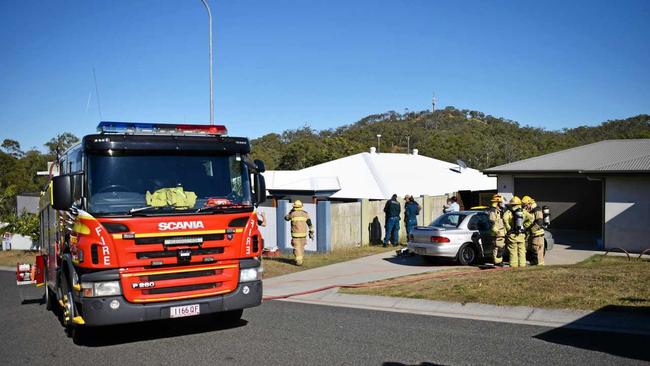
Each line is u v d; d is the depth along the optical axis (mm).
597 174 19000
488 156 63562
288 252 19656
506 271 13055
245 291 8430
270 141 97625
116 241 7664
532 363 6770
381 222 22078
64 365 7340
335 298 11797
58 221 9672
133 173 8117
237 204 8578
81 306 7891
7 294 14586
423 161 35812
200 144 8562
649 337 7773
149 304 7797
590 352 7160
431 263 16484
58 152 11016
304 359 7246
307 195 26766
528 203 14812
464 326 8797
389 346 7742
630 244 18625
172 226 7926
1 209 37000
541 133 98062
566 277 11219
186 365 7172
